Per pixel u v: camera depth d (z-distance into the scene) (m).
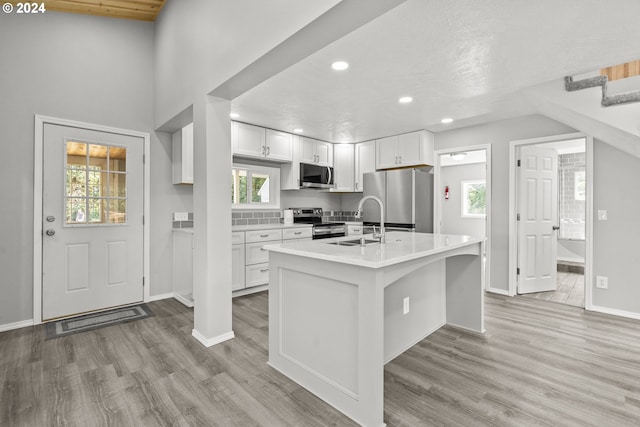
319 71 2.56
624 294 3.12
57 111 3.00
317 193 5.50
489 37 2.05
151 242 3.59
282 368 2.11
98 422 1.62
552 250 4.16
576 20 1.85
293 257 2.02
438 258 2.18
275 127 4.30
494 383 1.96
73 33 3.10
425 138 4.42
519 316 3.15
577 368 2.14
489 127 4.04
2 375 2.04
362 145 5.16
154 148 3.59
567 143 4.95
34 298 2.88
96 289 3.23
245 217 4.50
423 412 1.70
